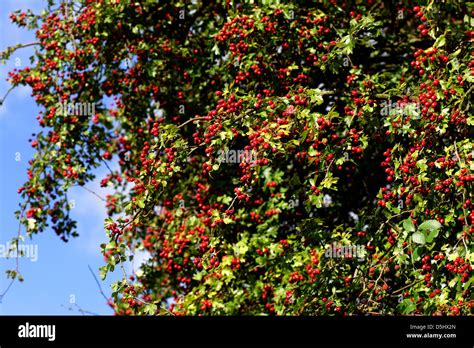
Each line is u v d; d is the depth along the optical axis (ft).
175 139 21.86
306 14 25.35
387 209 20.36
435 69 19.39
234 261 23.43
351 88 22.71
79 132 28.71
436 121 19.06
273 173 25.88
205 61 28.12
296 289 22.30
